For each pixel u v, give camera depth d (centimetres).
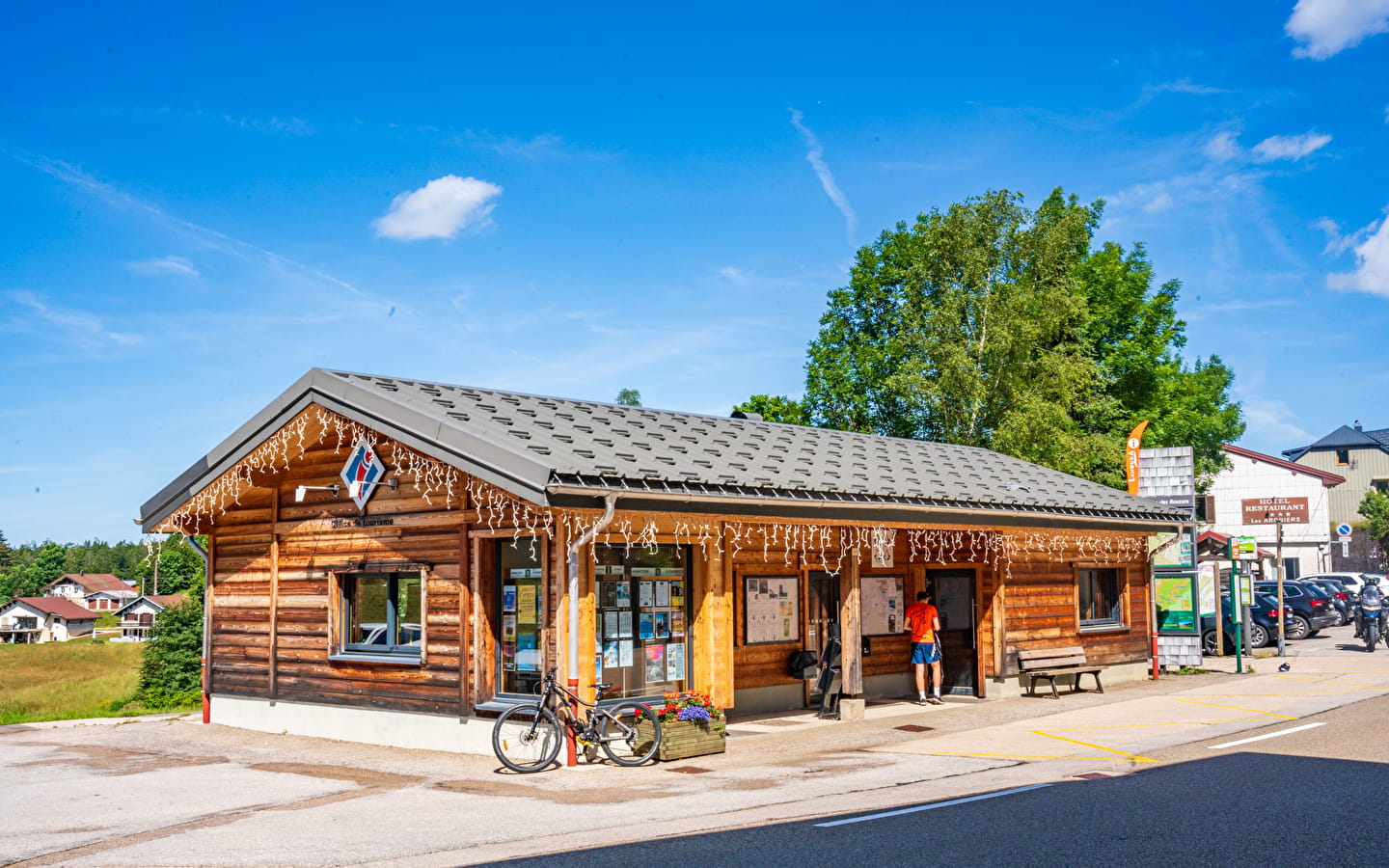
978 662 1753
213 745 1432
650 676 1321
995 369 3300
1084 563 1912
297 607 1530
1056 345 3753
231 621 1641
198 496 1576
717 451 1489
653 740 1191
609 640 1278
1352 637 3119
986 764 1119
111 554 17588
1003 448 3200
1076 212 3375
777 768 1134
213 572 1678
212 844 835
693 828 834
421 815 934
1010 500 1680
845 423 4059
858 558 1520
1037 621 1809
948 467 1908
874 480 1543
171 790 1092
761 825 836
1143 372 3922
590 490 1114
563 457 1169
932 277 3431
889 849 744
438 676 1330
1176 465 2247
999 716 1527
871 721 1493
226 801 1023
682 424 1678
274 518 1572
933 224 3422
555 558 1204
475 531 1301
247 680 1602
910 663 1819
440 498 1341
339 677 1457
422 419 1227
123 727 1639
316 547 1509
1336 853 716
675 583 1366
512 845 802
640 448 1366
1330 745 1155
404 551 1387
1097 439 3381
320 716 1477
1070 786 965
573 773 1136
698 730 1217
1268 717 1404
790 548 1636
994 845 748
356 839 841
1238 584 2375
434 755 1285
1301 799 884
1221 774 1002
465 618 1299
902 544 1820
